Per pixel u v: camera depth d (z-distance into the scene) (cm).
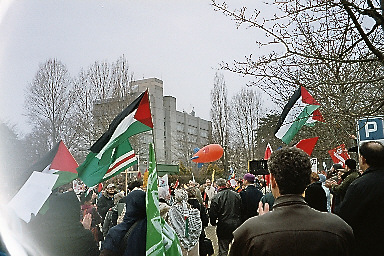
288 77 792
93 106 2911
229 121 4247
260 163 1104
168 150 7112
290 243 250
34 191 396
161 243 414
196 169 4819
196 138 8556
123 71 3058
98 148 519
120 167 586
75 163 516
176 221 773
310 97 808
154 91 6706
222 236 892
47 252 426
